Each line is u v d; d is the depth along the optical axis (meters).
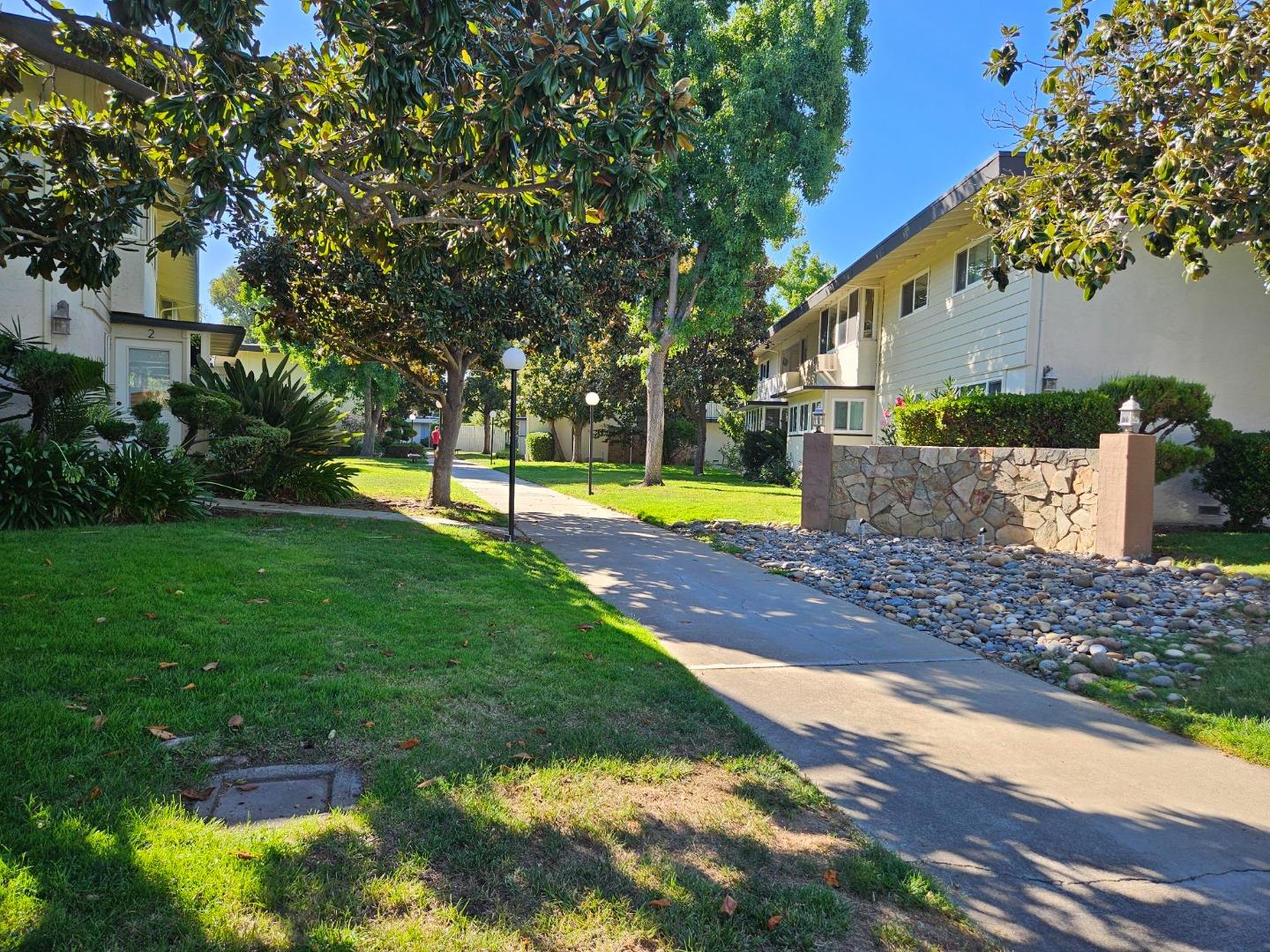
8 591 4.88
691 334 19.72
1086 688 4.77
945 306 15.59
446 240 6.54
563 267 11.33
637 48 4.18
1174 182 5.96
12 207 5.64
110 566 5.65
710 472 31.27
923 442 12.33
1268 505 10.79
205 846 2.43
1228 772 3.60
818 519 11.95
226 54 3.97
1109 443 9.28
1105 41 6.89
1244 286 12.45
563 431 42.97
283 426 12.13
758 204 17.72
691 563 9.00
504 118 4.27
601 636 5.32
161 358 13.38
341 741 3.31
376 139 4.78
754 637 5.79
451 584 6.59
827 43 17.33
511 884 2.40
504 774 3.11
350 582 6.23
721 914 2.32
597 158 4.42
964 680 4.96
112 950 1.96
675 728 3.79
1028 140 7.44
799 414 24.28
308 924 2.13
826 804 3.13
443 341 11.24
